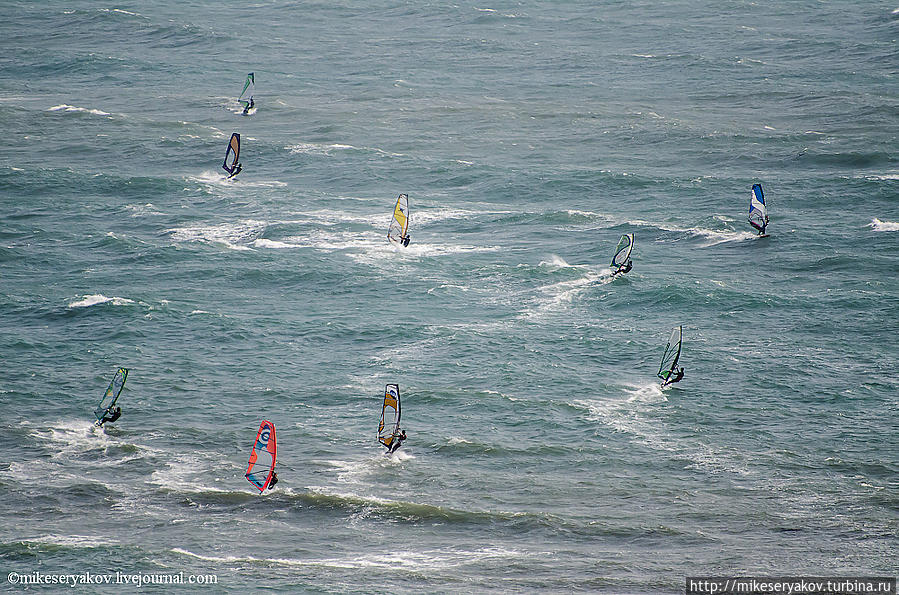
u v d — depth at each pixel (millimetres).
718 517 154500
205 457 176250
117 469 171125
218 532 149000
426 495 162750
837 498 161125
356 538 147625
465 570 135250
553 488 165625
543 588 128125
